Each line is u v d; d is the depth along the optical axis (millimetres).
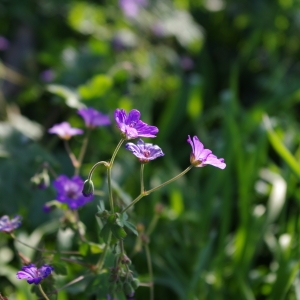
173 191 574
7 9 817
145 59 743
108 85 608
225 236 532
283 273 501
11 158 527
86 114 467
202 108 817
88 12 832
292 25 895
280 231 545
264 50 876
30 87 735
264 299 528
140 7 824
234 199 610
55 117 709
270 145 684
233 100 589
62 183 429
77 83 687
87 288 415
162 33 811
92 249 424
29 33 830
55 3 842
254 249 527
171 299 534
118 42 753
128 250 525
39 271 384
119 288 394
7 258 532
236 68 677
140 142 377
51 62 751
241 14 899
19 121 659
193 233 551
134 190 591
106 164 380
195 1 925
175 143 720
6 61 785
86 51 723
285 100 730
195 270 495
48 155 539
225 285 528
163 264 526
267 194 591
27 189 524
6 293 529
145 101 674
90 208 533
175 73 801
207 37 918
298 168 522
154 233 545
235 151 559
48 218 544
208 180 588
